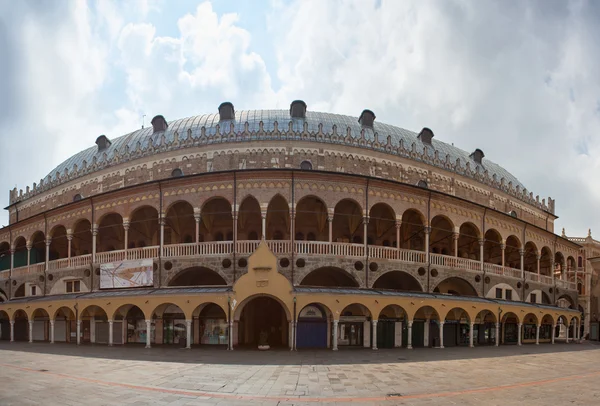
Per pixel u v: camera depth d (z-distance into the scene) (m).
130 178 50.12
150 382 21.02
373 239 48.12
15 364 27.58
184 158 47.88
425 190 43.25
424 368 26.48
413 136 60.72
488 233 53.00
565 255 61.44
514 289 50.56
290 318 35.16
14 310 47.31
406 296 38.12
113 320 38.78
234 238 38.59
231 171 38.88
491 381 22.53
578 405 17.56
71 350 36.12
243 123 51.88
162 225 40.75
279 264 37.69
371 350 36.34
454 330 45.38
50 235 49.44
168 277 39.38
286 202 41.03
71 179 55.62
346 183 40.31
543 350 42.09
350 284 42.59
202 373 23.61
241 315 42.09
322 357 30.86
